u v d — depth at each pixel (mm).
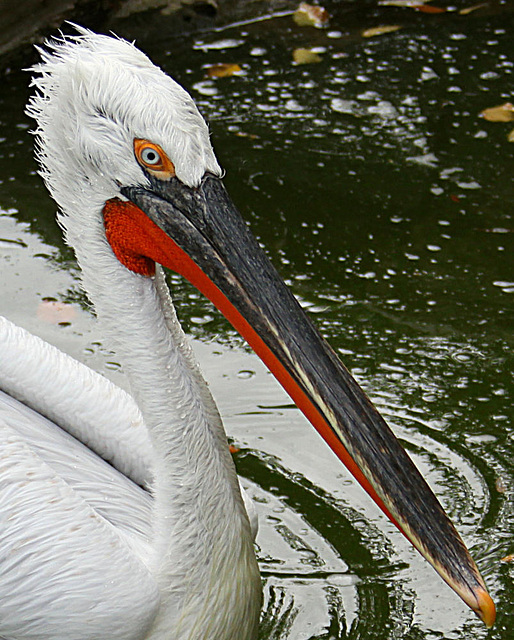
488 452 8148
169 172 5219
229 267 5281
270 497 7742
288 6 14578
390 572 7137
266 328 5281
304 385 5246
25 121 12328
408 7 14625
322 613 6789
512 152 11664
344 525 7516
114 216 5422
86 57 5227
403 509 5258
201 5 14062
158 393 5559
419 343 9250
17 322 9344
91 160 5281
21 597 5352
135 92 5113
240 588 5973
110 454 6477
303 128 12156
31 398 6391
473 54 13438
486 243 10414
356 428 5238
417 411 8547
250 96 12758
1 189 11203
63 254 10281
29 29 13047
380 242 10484
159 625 5684
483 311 9594
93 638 5441
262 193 11141
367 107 12500
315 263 10234
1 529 5363
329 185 11250
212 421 5820
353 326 9445
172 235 5316
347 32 14094
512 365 8977
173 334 5723
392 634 6660
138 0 13773
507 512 7621
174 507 5633
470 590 5219
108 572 5410
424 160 11594
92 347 9125
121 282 5516
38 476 5535
